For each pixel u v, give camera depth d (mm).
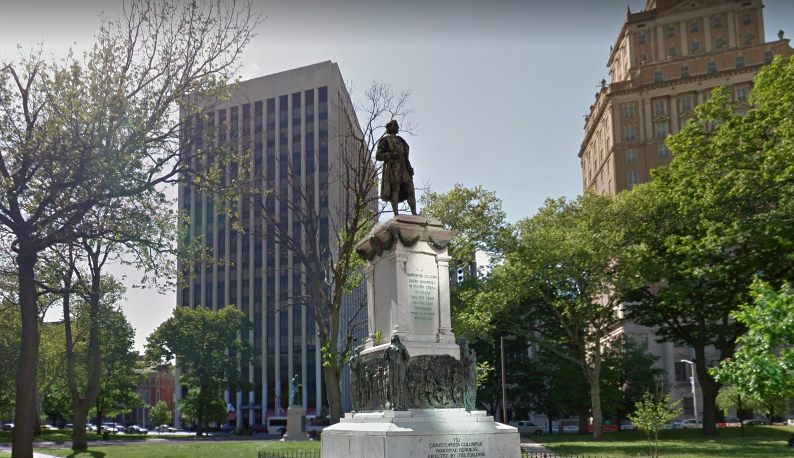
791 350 12812
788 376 12672
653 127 89625
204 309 80375
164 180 26062
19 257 25203
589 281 41406
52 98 24406
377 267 16828
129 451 32719
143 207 26875
